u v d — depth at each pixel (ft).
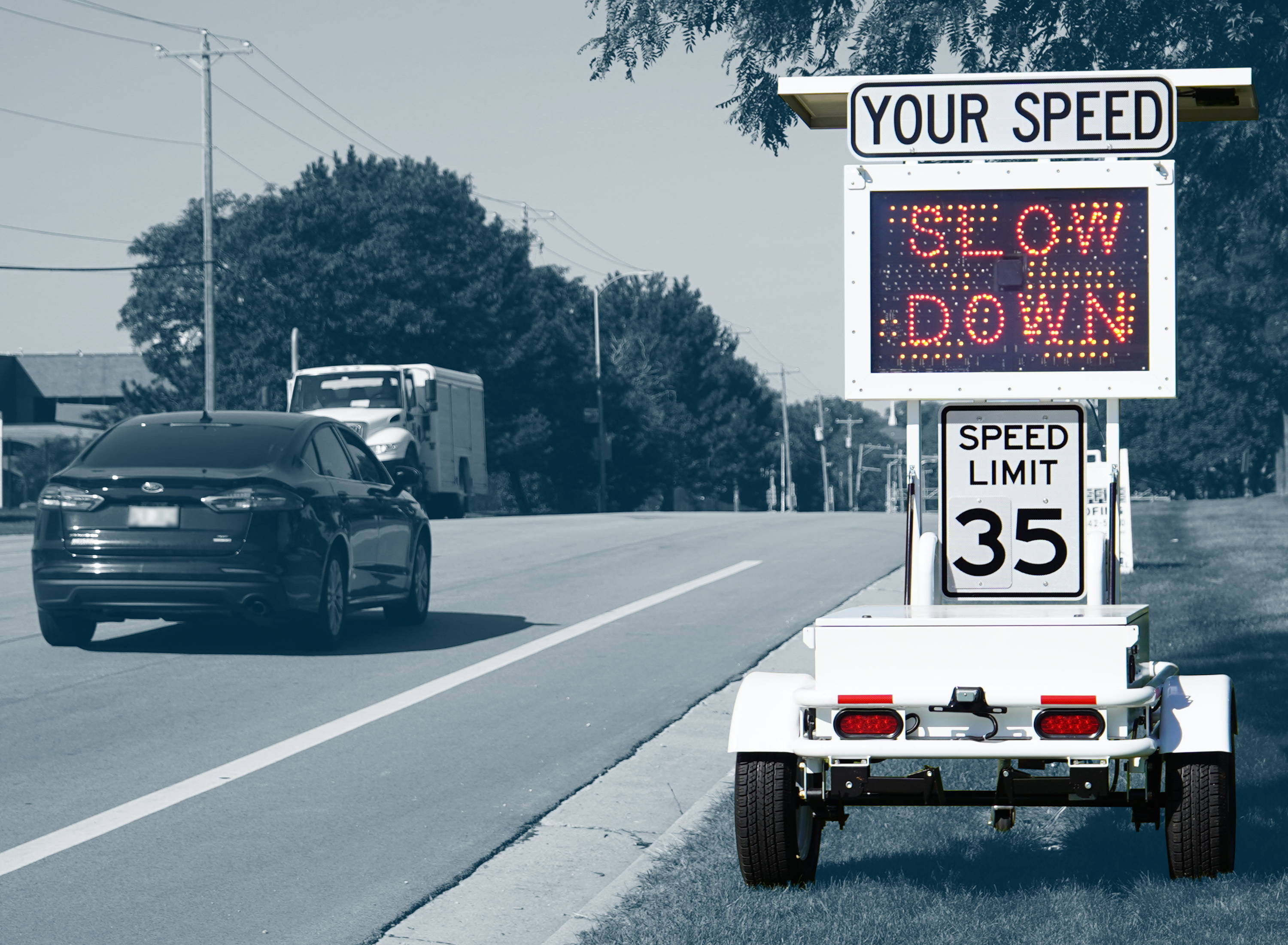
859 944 20.92
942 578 25.90
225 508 47.73
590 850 28.27
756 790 23.21
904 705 22.16
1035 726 22.00
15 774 33.30
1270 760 32.32
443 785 32.94
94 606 48.06
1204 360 256.32
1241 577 71.31
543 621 60.64
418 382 148.66
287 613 48.52
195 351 315.58
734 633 57.31
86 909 24.25
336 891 25.39
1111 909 22.36
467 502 169.68
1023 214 25.58
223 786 32.50
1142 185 25.41
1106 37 49.75
